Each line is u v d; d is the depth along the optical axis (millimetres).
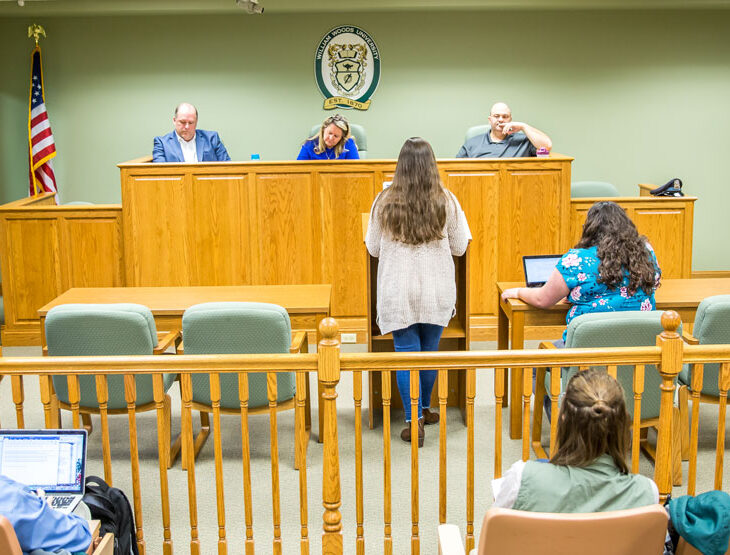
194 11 7457
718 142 7906
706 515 2234
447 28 7711
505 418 4301
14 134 7871
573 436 2027
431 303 3828
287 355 2740
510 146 6180
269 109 7859
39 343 5852
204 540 3199
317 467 3814
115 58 7750
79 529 2227
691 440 2869
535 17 7688
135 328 3578
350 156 5824
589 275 3678
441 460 2824
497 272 5633
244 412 2789
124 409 3746
